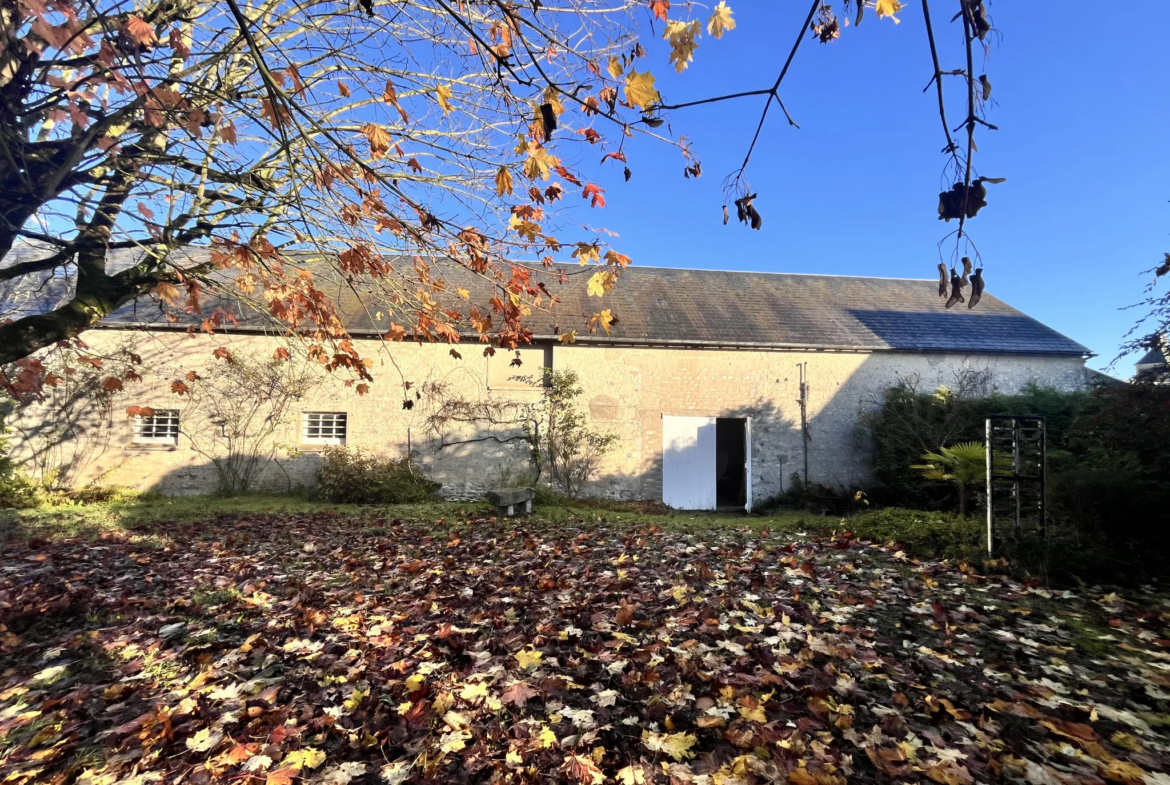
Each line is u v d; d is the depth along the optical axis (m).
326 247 3.96
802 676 2.80
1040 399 11.10
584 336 12.34
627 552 5.95
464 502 10.78
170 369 11.63
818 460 12.77
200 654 3.25
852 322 14.02
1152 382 5.96
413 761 2.24
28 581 4.88
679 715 2.51
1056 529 5.61
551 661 3.05
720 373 12.82
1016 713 2.49
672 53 2.26
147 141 3.43
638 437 12.55
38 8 2.18
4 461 9.90
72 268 6.96
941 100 1.39
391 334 4.53
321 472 11.17
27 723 2.60
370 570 5.27
